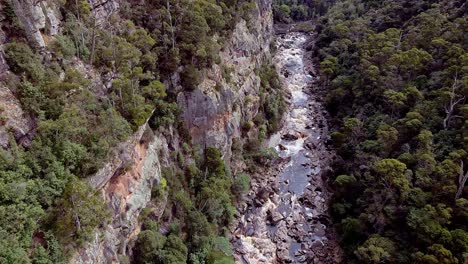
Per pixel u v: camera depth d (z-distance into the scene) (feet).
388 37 259.19
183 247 124.57
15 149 83.15
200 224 138.92
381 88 206.90
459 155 139.33
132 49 128.88
